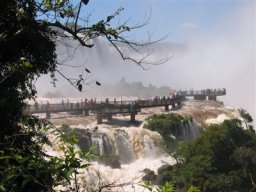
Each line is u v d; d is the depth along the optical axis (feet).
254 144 148.66
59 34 32.14
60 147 14.74
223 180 124.16
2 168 14.34
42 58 35.40
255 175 133.08
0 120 32.76
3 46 31.55
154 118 173.68
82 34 26.91
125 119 181.47
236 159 134.51
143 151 147.95
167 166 125.49
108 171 119.65
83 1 23.61
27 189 25.16
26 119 36.22
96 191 16.70
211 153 130.93
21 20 27.09
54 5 24.80
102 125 160.66
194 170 122.31
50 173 14.15
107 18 25.17
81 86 27.35
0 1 27.02
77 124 159.22
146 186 14.83
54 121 160.45
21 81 33.47
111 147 140.15
